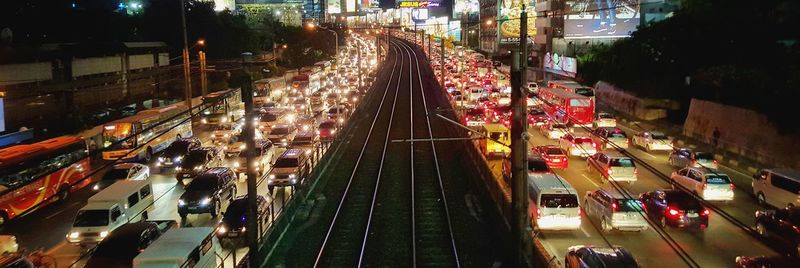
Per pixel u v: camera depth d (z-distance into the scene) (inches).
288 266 805.9
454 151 1663.4
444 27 5634.8
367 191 1257.4
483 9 4808.1
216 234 789.9
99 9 2492.6
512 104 687.1
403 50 5954.7
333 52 4493.1
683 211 820.0
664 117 1878.7
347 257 853.8
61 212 1007.6
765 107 1291.8
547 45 3149.6
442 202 1149.7
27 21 2143.2
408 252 871.7
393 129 2059.5
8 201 927.7
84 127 1483.8
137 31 2632.9
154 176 1264.8
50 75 1740.9
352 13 7554.1
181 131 1641.2
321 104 2310.5
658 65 1940.2
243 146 1395.2
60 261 784.3
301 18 6456.7
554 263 678.5
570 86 1977.1
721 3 1596.9
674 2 2372.0
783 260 639.8
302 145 1443.2
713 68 1596.9
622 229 818.2
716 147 1437.0
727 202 977.5
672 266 714.8
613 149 1465.3
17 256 674.8
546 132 1684.3
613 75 2276.1
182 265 621.9
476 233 948.6
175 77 2401.6
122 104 1945.1
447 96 2443.4
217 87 2395.4
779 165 1193.4
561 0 2974.9
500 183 1042.7
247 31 3053.6
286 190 1146.7
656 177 1178.6
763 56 1451.8
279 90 2586.1
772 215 775.1
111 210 836.0
